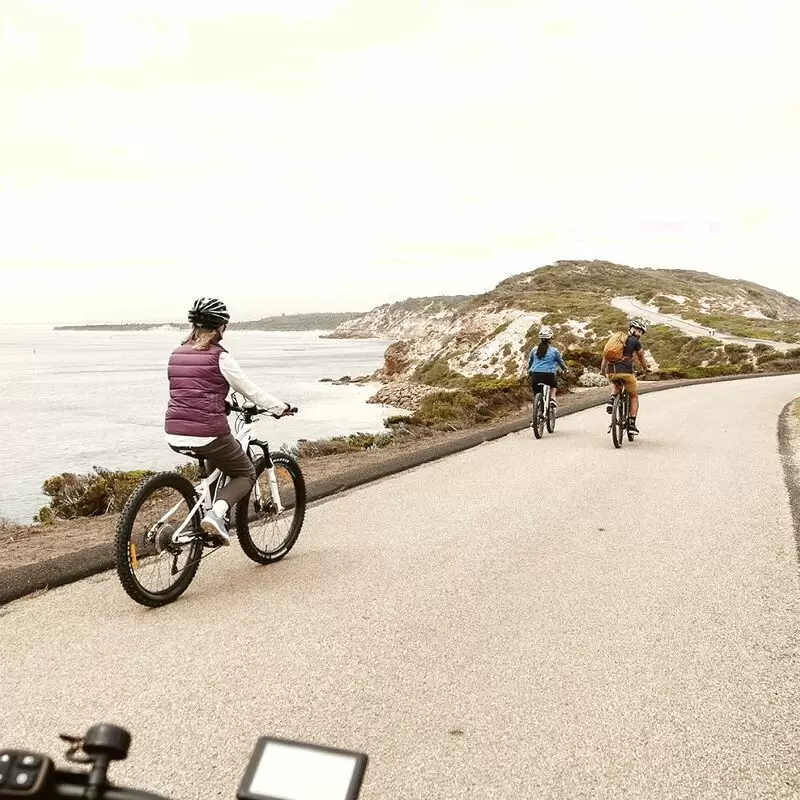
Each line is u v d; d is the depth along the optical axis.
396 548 6.89
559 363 15.45
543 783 3.17
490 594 5.62
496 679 4.16
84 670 4.21
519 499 9.09
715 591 5.76
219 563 6.40
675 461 12.01
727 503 8.92
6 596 5.39
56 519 9.97
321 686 4.04
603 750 3.44
